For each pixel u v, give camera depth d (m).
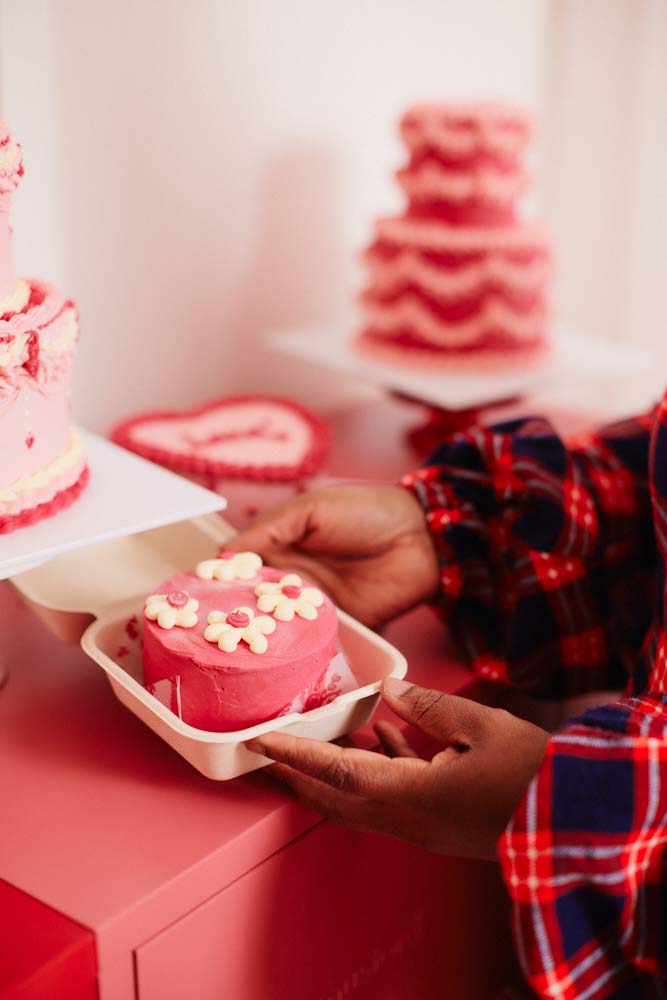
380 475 1.37
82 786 0.90
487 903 1.07
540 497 1.03
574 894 0.81
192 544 1.10
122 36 1.28
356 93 1.52
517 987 1.12
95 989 0.81
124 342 1.38
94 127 1.28
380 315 1.42
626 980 0.84
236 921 0.88
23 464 0.93
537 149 1.81
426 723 0.88
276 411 1.38
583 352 1.48
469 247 1.34
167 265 1.39
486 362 1.38
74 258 1.30
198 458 1.25
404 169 1.40
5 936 0.78
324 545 1.04
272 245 1.49
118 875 0.84
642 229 1.81
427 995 1.04
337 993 0.96
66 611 0.99
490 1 1.65
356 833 0.93
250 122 1.42
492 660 1.04
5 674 1.00
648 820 0.80
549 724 1.15
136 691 0.90
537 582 1.02
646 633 1.04
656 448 0.94
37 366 0.90
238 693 0.88
